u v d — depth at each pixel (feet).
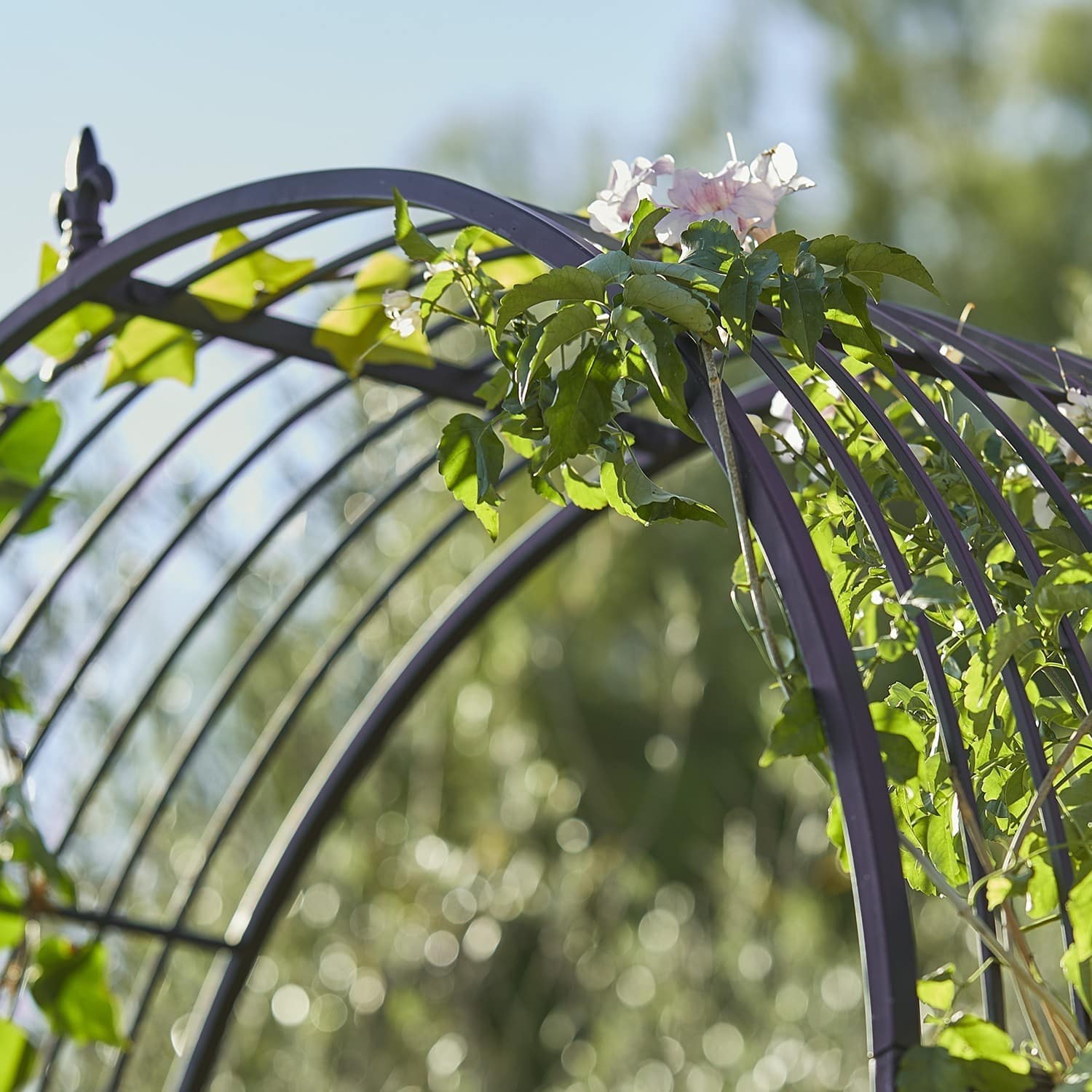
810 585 3.86
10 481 8.34
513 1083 20.56
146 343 7.59
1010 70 29.32
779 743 3.71
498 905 18.65
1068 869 3.97
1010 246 27.50
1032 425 5.94
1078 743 4.16
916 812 4.58
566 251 4.74
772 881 18.53
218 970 9.62
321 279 7.07
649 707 26.09
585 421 4.26
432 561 19.90
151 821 9.62
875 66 29.66
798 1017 16.49
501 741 19.71
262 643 9.82
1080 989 3.69
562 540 9.05
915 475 4.46
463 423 4.74
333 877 18.92
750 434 4.18
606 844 21.38
